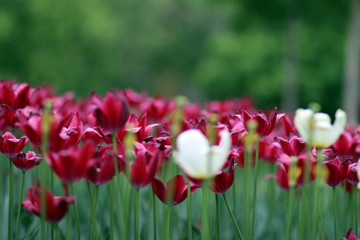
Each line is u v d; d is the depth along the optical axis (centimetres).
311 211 229
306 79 2302
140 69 4091
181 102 178
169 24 4131
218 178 169
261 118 180
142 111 332
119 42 3381
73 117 181
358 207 259
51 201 141
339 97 2370
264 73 2395
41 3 2359
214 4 1995
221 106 427
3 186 252
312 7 1800
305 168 185
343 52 2278
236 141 210
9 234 182
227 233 267
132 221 244
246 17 1980
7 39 2286
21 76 2380
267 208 294
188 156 136
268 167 363
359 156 201
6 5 2361
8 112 209
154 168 152
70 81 2458
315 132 165
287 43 1956
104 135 179
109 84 3008
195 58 4219
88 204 268
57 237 179
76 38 2484
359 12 1434
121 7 3694
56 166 135
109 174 159
